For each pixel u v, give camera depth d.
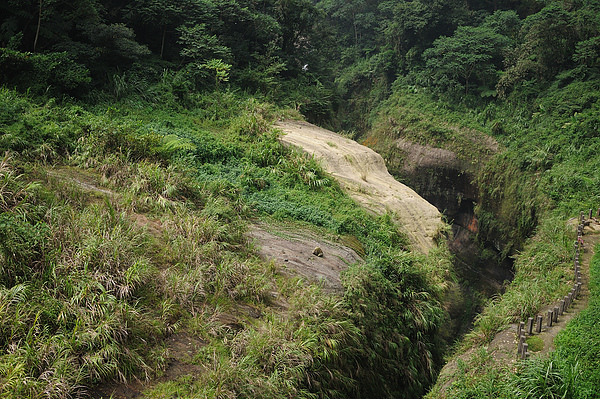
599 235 19.20
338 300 10.95
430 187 42.84
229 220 12.63
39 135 12.66
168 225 10.91
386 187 21.33
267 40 33.50
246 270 10.34
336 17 68.88
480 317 13.91
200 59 25.64
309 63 38.34
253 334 8.47
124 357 6.98
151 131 15.49
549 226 22.31
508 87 42.44
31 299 7.03
